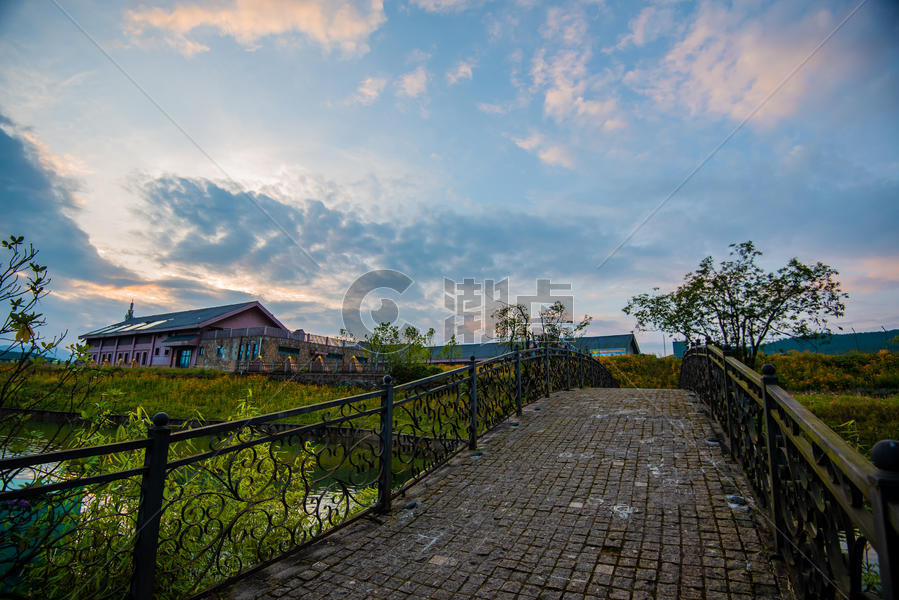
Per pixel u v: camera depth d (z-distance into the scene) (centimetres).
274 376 2227
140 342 3650
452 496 415
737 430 435
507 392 735
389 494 396
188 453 404
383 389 407
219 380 2047
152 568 228
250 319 3438
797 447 217
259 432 300
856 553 161
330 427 358
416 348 1934
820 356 1738
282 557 305
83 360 324
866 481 134
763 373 282
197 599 255
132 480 292
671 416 665
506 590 256
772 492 271
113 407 351
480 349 3394
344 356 3275
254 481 376
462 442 564
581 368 1281
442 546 317
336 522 363
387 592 261
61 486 199
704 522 321
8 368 293
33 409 301
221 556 336
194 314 3709
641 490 391
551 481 432
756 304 1403
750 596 234
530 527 338
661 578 255
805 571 218
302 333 3009
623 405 782
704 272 1496
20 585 224
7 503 216
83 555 257
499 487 429
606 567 272
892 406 881
